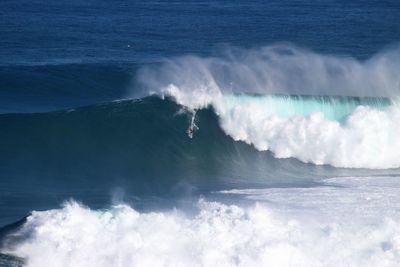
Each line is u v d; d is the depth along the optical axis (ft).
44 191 358.64
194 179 386.52
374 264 265.13
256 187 366.22
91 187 367.25
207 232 272.92
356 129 412.36
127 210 287.28
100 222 275.80
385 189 357.41
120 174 392.47
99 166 401.08
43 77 629.92
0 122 430.61
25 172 386.93
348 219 305.94
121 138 425.28
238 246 266.77
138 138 425.28
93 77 630.33
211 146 422.41
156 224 275.80
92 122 433.07
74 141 422.41
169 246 265.75
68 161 404.98
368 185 366.43
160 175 393.29
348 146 410.11
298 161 413.39
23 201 341.62
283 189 359.66
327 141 411.75
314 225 290.35
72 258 261.85
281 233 276.00
